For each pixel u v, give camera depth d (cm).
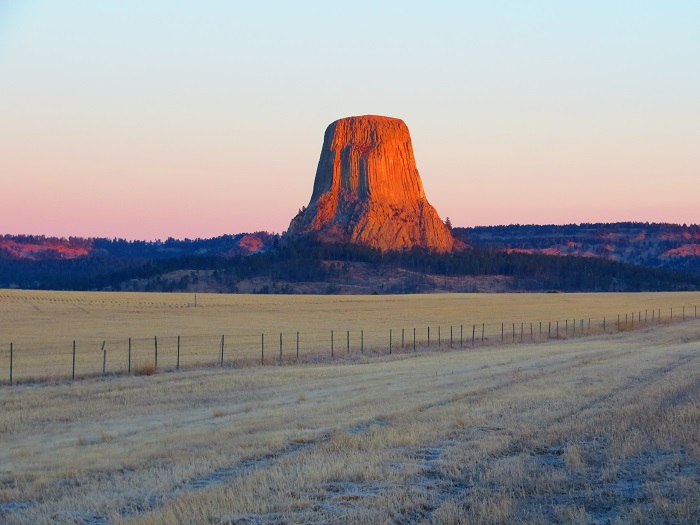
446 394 3078
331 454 1916
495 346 6550
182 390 3484
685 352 5094
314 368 4572
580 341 7031
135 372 4306
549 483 1569
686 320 10394
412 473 1697
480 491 1538
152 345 6412
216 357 5416
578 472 1675
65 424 2605
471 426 2286
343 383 3659
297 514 1398
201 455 1953
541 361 4634
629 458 1794
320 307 12531
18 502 1571
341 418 2514
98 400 3173
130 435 2333
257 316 10506
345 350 6025
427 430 2225
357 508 1438
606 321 10288
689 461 1722
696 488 1495
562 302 14788
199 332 7944
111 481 1698
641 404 2547
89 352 5762
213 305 12488
